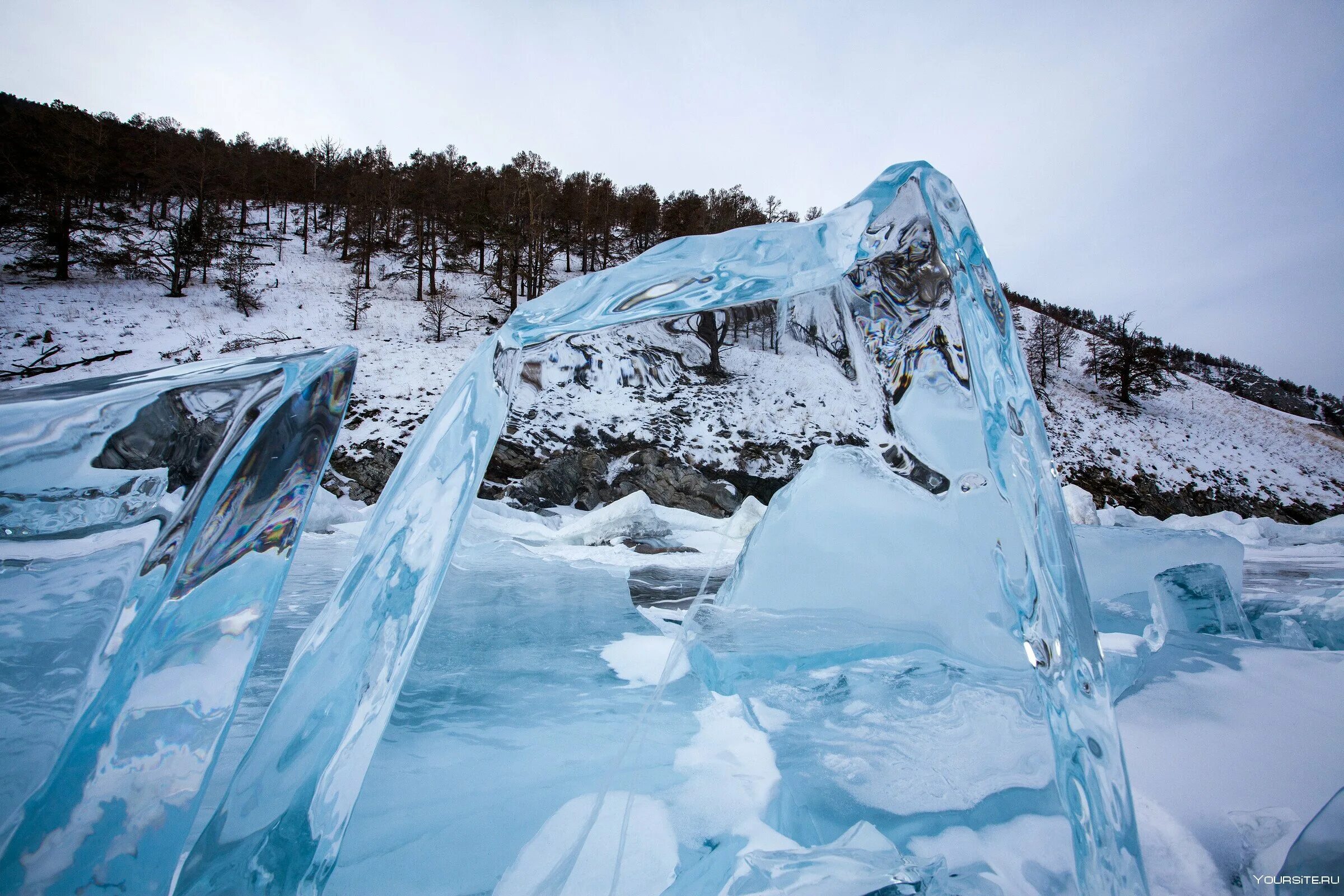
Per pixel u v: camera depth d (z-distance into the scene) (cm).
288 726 69
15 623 58
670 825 92
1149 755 107
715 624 158
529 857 84
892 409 135
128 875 56
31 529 59
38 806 55
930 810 93
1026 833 87
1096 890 74
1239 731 114
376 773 108
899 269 102
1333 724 115
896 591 149
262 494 67
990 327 91
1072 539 87
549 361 1273
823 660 144
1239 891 76
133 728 60
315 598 242
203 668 64
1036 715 114
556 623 225
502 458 1045
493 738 122
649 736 124
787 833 91
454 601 262
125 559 61
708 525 720
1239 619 191
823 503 164
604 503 1018
